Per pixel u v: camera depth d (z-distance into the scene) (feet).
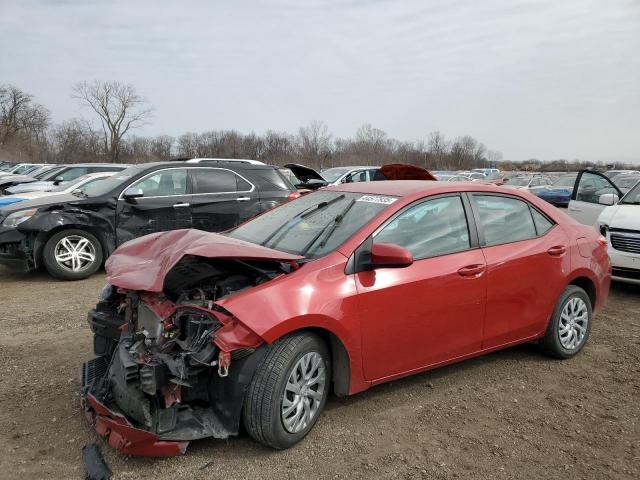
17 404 12.35
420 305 12.10
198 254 10.34
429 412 12.33
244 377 10.05
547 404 12.82
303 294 10.57
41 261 25.77
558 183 71.46
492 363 15.29
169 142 232.53
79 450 10.49
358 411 12.30
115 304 13.10
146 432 9.42
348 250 11.50
